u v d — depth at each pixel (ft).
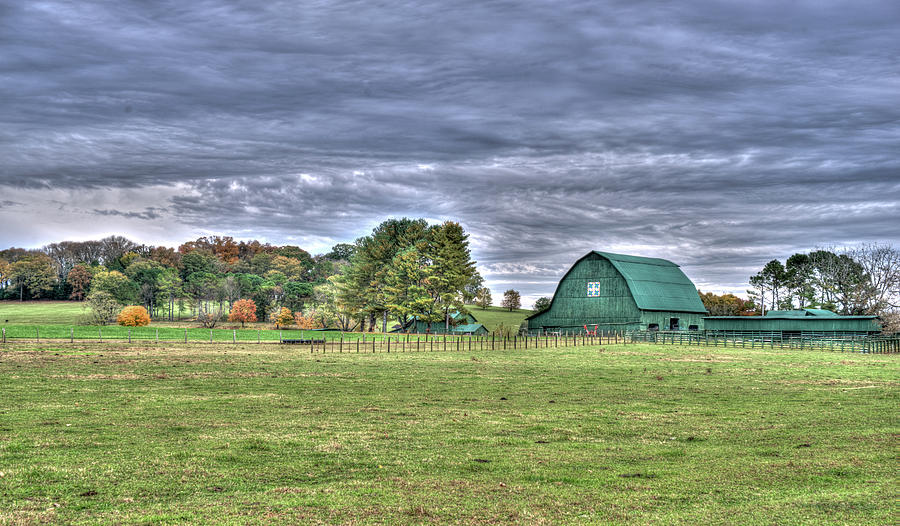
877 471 64.28
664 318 371.97
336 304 429.79
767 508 52.44
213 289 531.91
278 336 325.21
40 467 64.23
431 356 218.38
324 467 66.59
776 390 129.70
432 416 97.50
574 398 118.11
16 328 310.65
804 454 72.38
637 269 383.86
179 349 238.48
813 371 168.55
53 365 169.48
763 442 79.56
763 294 574.15
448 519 50.14
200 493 56.85
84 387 127.34
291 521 49.37
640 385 138.21
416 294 371.35
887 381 144.36
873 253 442.50
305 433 83.61
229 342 287.07
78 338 282.15
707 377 154.51
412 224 440.04
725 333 309.22
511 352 239.71
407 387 132.77
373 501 54.65
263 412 100.22
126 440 78.07
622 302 368.48
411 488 58.85
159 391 123.13
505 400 115.03
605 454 73.31
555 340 306.76
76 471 63.00
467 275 388.57
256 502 54.19
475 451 74.33
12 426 86.17
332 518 50.14
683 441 80.74
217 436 81.05
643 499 55.57
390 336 346.54
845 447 75.56
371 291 417.69
